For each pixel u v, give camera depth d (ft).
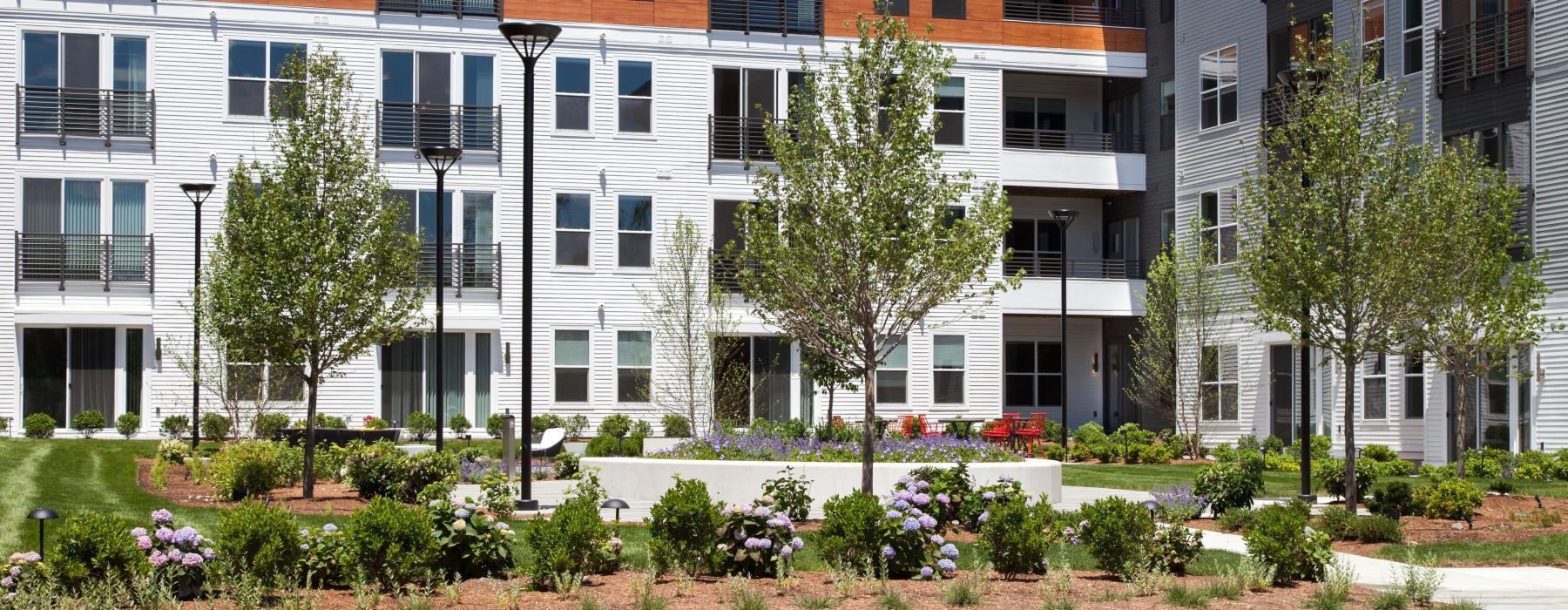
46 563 34.81
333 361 65.72
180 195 108.68
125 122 107.96
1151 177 124.98
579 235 115.24
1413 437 95.66
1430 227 62.03
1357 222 61.57
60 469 73.41
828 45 119.24
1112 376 132.77
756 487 65.26
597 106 115.75
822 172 53.98
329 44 110.83
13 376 106.11
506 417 77.41
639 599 35.73
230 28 109.50
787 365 119.44
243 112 109.70
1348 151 61.46
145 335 108.06
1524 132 87.10
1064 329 103.09
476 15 113.60
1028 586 39.65
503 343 113.29
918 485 50.19
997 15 123.95
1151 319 114.11
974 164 122.62
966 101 122.83
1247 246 67.82
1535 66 86.48
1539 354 86.17
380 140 111.14
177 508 57.00
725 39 118.21
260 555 35.91
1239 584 39.68
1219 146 113.60
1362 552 51.55
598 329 115.24
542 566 38.42
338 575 37.99
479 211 113.39
